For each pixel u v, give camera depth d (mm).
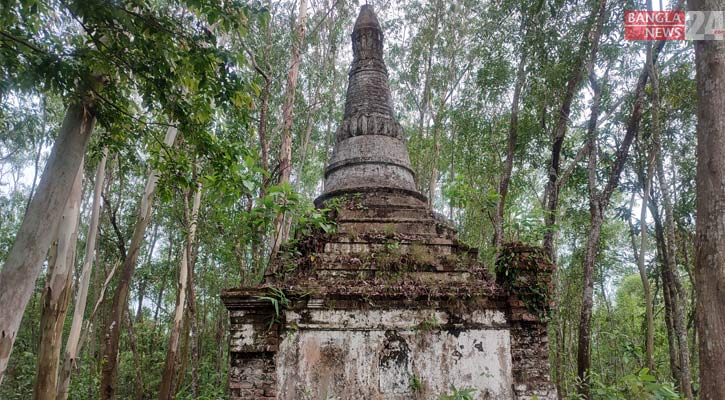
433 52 21641
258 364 7750
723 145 5293
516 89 14500
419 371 7883
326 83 21891
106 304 21609
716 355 5016
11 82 6664
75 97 7078
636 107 11961
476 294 8172
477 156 18750
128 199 23547
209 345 25500
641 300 23688
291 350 7844
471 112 16844
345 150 10789
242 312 7930
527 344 8102
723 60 5406
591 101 14203
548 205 13117
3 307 6438
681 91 12648
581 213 17422
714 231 5195
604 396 7914
